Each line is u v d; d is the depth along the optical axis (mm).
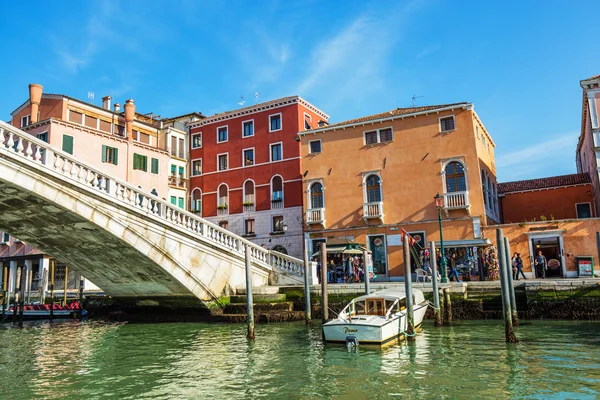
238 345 12578
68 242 17781
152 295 20219
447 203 23047
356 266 22766
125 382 9070
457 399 7496
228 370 9758
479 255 21781
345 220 25359
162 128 33094
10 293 28031
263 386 8469
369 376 8922
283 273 20438
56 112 27406
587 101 21781
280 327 15695
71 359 11500
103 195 15484
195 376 9367
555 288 15016
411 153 24375
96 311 23391
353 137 25844
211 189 32562
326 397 7754
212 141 33125
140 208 16516
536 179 28750
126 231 16250
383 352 10906
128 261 17906
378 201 24828
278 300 18688
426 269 21469
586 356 9930
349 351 11125
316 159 26578
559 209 26938
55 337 15555
